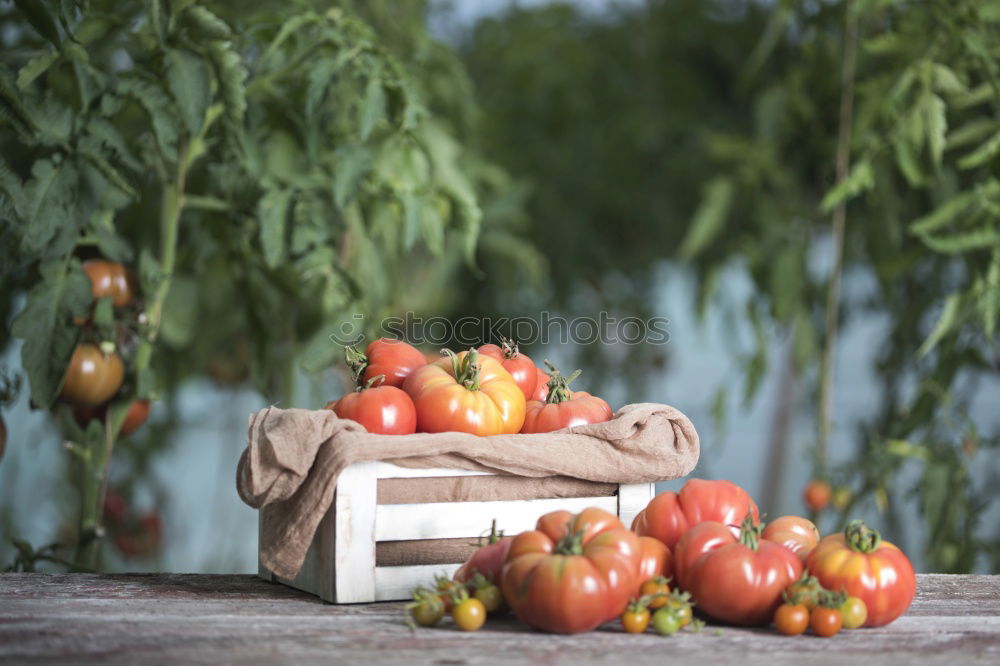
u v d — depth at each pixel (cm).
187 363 237
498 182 268
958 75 195
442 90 243
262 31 165
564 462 112
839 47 237
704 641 93
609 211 335
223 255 181
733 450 378
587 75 325
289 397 182
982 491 218
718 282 257
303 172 165
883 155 207
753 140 264
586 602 92
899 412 230
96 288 146
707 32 316
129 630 95
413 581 110
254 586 120
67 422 152
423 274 244
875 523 223
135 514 246
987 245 187
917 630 99
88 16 148
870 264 247
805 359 236
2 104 133
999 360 198
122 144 139
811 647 92
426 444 108
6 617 100
